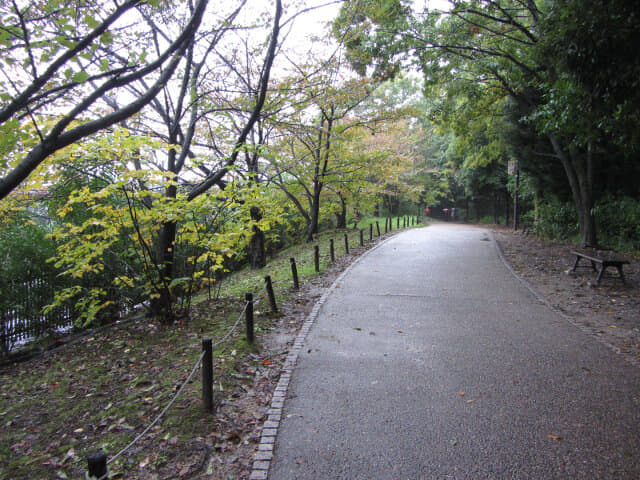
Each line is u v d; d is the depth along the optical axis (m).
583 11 6.77
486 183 35.19
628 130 7.12
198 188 7.99
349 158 18.17
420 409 4.16
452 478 3.15
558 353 5.58
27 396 5.11
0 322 7.54
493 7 13.15
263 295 9.22
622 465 3.26
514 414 4.03
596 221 15.69
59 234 6.97
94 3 4.64
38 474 3.45
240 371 5.20
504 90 16.77
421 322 7.03
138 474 3.31
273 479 3.18
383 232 24.84
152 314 8.09
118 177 6.86
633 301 8.20
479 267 12.37
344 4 12.08
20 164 3.59
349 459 3.39
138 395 4.75
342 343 6.08
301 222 23.34
